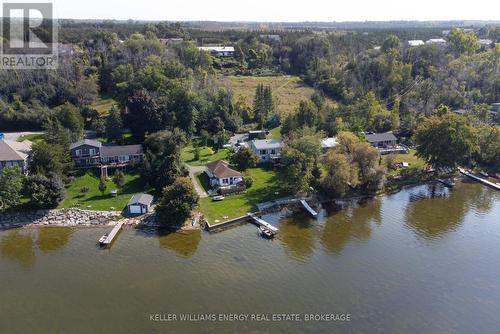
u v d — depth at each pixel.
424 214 84.69
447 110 127.06
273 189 92.06
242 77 185.62
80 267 65.62
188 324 53.16
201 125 128.12
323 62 185.38
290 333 51.59
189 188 78.44
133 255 68.81
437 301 57.84
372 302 57.50
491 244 72.88
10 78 145.12
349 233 76.69
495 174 103.94
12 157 89.88
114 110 117.56
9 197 78.31
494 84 155.50
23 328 52.75
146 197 83.56
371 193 93.56
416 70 177.62
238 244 72.38
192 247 71.19
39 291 59.94
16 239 73.75
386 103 154.00
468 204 89.50
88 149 97.94
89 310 55.91
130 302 57.47
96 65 169.75
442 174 104.75
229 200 86.81
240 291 59.75
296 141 96.56
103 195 87.31
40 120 125.69
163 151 99.12
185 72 148.75
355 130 122.94
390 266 66.06
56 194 81.38
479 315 55.25
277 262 67.06
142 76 131.12
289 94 167.38
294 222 80.56
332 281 62.09
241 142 120.19
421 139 103.50
